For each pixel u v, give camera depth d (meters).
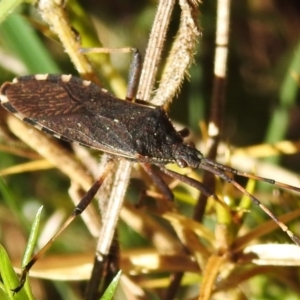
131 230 0.11
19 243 0.12
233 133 0.13
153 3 0.14
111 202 0.09
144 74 0.10
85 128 0.10
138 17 0.14
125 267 0.10
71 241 0.12
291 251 0.09
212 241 0.10
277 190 0.10
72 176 0.10
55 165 0.10
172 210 0.10
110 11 0.14
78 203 0.10
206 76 0.13
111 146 0.10
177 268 0.10
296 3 0.14
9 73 0.12
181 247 0.10
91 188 0.10
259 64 0.14
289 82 0.12
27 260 0.09
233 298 0.10
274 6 0.14
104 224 0.09
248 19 0.14
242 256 0.09
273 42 0.14
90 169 0.10
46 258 0.10
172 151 0.10
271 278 0.10
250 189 0.10
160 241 0.10
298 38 0.14
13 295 0.09
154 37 0.09
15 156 0.12
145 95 0.10
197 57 0.13
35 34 0.11
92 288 0.09
